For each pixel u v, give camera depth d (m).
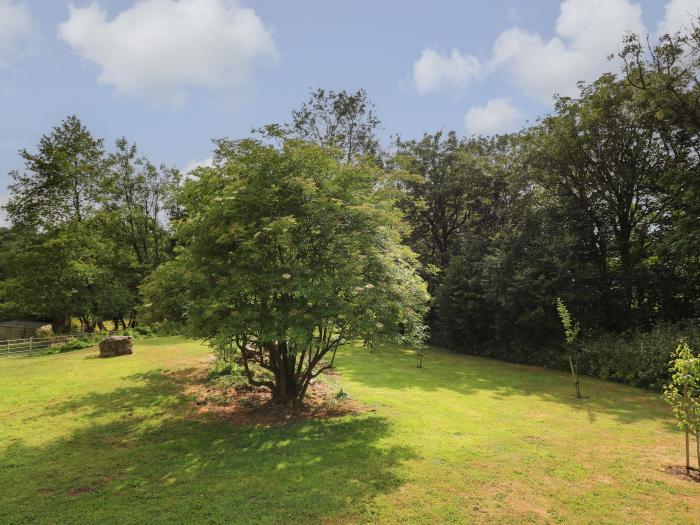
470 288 27.28
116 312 32.19
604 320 22.44
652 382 16.50
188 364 16.34
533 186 27.28
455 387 16.22
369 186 11.52
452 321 28.47
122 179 34.44
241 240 9.67
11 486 7.04
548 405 13.59
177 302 11.25
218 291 9.66
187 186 10.95
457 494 6.92
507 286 23.67
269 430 9.98
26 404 11.59
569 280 21.95
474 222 34.94
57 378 14.25
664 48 19.20
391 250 11.39
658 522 6.15
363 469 7.84
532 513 6.35
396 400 13.45
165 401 11.95
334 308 9.62
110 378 14.28
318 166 10.72
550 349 22.84
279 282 9.22
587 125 21.75
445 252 34.66
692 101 18.64
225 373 14.44
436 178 34.12
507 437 9.99
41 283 29.09
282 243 9.12
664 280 20.81
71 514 6.15
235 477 7.47
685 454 9.00
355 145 33.84
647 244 23.83
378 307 9.98
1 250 36.78
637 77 20.44
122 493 6.84
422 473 7.71
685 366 8.03
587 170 23.84
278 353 11.72
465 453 8.77
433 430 10.35
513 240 24.94
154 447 8.85
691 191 18.16
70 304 29.58
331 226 10.03
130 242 35.53
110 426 10.05
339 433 9.88
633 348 18.16
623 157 22.42
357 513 6.25
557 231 24.11
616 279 22.20
